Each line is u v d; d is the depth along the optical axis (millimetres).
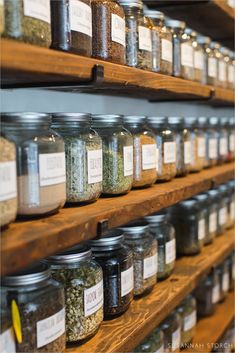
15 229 895
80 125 1169
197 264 1892
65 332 1086
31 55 823
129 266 1358
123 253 1349
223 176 2006
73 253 1154
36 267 1045
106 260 1306
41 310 976
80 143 1147
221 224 2383
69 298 1125
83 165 1148
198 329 2049
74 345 1149
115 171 1299
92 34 1184
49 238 864
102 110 1862
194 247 1997
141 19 1423
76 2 1052
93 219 1020
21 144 958
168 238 1687
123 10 1338
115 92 1652
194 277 1732
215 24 2303
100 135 1304
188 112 2715
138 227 1495
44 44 946
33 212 970
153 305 1440
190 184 1612
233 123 2543
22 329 949
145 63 1419
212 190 2258
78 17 1058
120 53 1250
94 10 1187
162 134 1633
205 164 2133
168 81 1470
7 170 874
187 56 1753
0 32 852
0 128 955
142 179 1458
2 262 760
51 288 1022
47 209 993
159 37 1541
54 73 893
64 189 1047
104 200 1257
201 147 2006
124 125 1445
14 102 1386
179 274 1759
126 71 1188
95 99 1812
